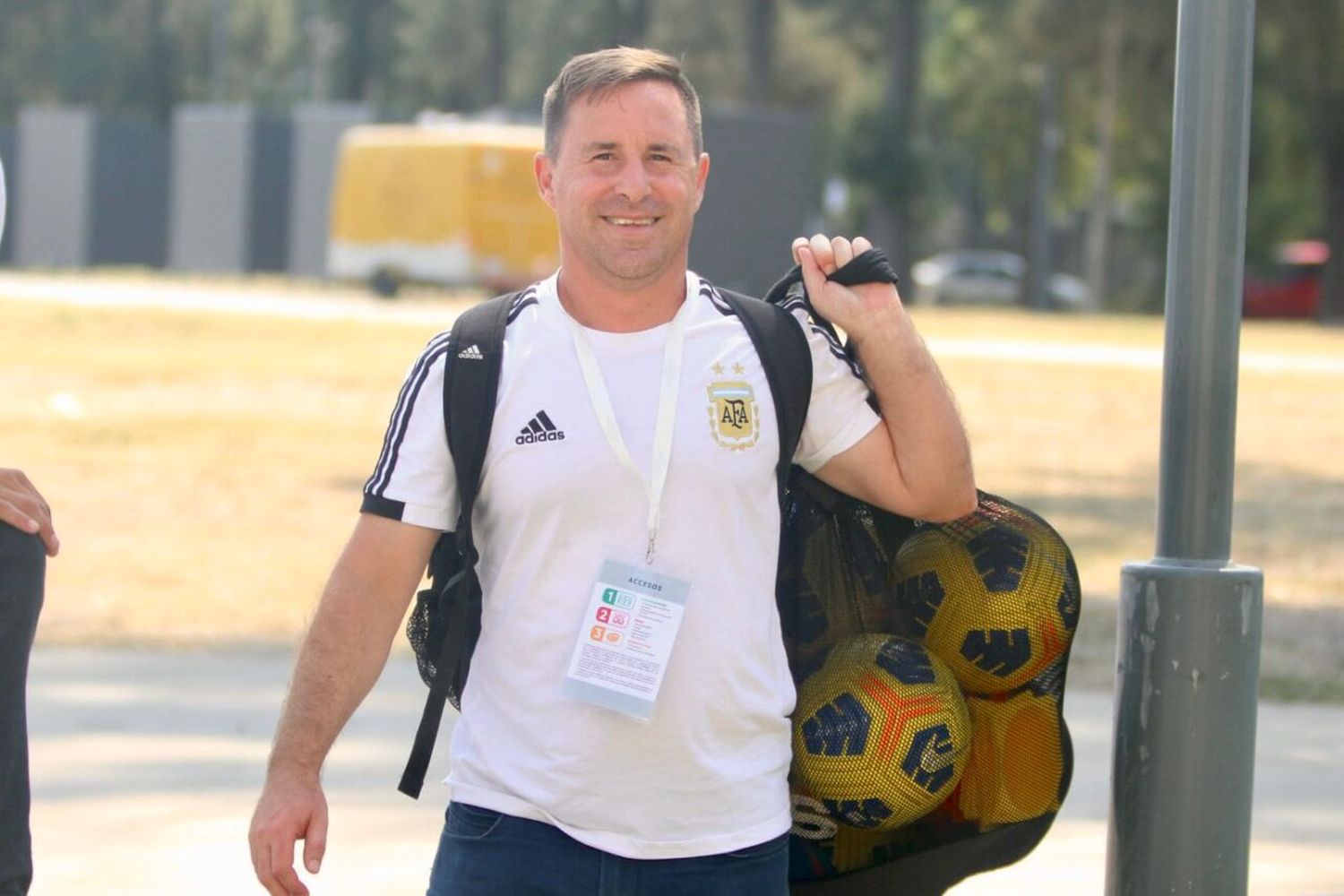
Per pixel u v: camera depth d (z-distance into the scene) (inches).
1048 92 2997.0
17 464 807.1
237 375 1219.2
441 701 183.9
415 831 316.8
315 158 2659.9
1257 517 714.2
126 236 3026.6
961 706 197.2
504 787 178.5
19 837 167.0
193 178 2901.1
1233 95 201.8
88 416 991.6
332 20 4138.8
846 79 3452.3
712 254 2139.5
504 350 180.2
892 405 185.8
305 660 182.2
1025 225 3735.2
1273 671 461.4
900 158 2923.2
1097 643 485.7
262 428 959.0
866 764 191.3
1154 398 1144.8
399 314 1811.0
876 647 198.2
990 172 3444.9
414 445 181.5
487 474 179.5
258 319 1675.7
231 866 295.4
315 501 732.0
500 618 180.1
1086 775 361.7
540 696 177.5
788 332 183.6
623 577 176.2
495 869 178.4
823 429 186.5
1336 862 307.3
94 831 313.4
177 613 522.0
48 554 169.2
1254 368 1350.9
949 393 188.2
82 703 411.5
